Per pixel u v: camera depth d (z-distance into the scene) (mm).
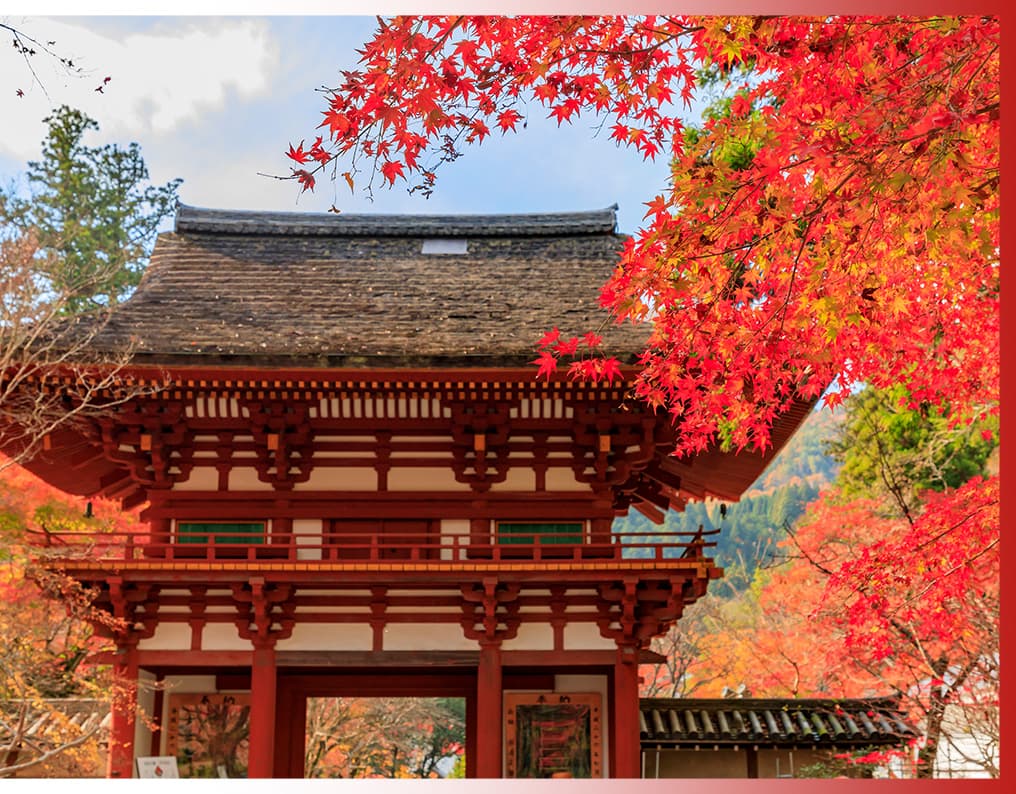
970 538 14891
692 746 21094
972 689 22203
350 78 8781
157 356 17625
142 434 18922
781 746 21281
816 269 9953
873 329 12008
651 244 9867
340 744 35750
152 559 18031
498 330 19703
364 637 18734
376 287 21922
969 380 16406
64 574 18062
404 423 19266
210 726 19750
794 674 31938
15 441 20000
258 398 18641
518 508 19250
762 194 9711
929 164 9227
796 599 31297
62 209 38875
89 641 24062
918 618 19875
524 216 24656
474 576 18000
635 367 17312
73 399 18766
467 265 23141
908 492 31922
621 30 9820
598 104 10258
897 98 9383
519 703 19922
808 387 12719
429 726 41188
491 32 9070
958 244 9516
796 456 72625
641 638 18641
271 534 18328
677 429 18625
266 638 18453
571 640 18688
